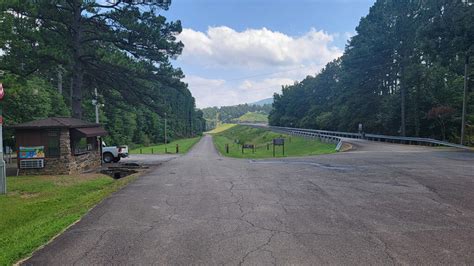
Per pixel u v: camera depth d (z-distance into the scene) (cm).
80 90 2242
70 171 1552
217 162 2009
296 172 1277
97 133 1814
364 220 605
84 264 440
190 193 925
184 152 4469
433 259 425
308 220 615
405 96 4172
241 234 544
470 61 2798
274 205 743
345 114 5584
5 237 619
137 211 727
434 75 3841
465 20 2130
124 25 2145
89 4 2175
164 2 2328
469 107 3525
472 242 482
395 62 4281
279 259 436
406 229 547
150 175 1383
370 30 4509
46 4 2025
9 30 1841
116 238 542
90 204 831
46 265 441
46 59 1967
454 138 3403
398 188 894
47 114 3322
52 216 761
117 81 2412
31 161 1517
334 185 969
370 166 1377
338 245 481
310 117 8381
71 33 2244
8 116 2566
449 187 888
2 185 1079
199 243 507
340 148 2886
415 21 3731
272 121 12500
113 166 1894
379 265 411
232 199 822
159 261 441
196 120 17212
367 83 5059
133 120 7094
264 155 3425
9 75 1948
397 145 3139
